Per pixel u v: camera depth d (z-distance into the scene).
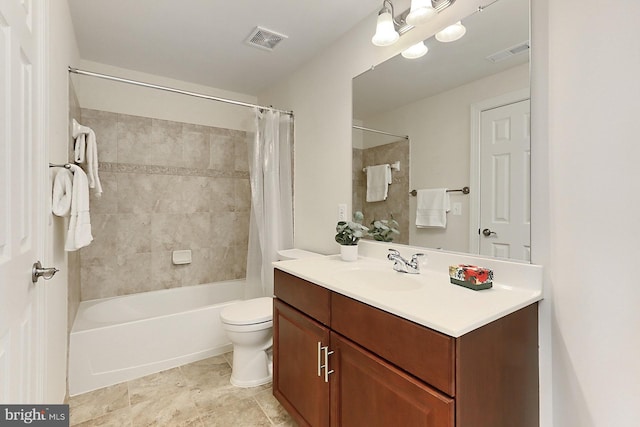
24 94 0.94
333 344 1.24
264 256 2.47
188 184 2.90
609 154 0.97
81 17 1.87
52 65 1.32
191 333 2.23
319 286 1.33
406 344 0.94
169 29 2.00
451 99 1.46
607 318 0.98
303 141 2.51
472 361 0.86
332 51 2.18
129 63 2.49
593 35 1.00
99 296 2.52
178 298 2.80
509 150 1.24
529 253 1.17
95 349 1.91
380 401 1.02
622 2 0.94
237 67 2.56
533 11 1.16
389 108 1.76
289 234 2.59
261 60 2.43
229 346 2.38
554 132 1.10
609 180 0.97
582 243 1.03
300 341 1.45
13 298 0.83
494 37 1.29
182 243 2.88
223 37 2.10
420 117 1.60
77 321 2.06
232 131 3.12
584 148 1.02
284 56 2.36
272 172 2.50
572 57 1.05
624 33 0.93
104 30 2.01
